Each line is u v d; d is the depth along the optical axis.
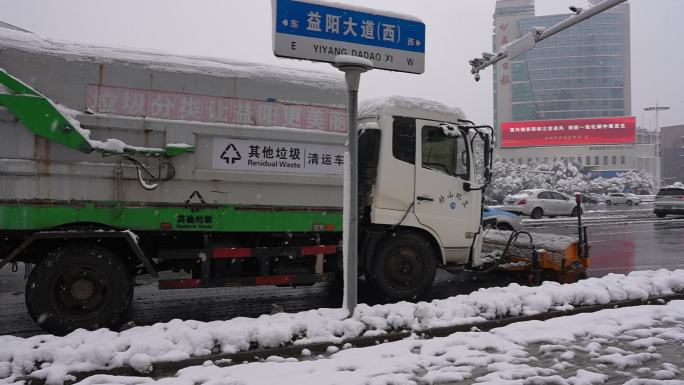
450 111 7.14
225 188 5.73
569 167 70.56
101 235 5.18
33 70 5.04
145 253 5.83
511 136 102.44
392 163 6.63
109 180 5.28
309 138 6.05
